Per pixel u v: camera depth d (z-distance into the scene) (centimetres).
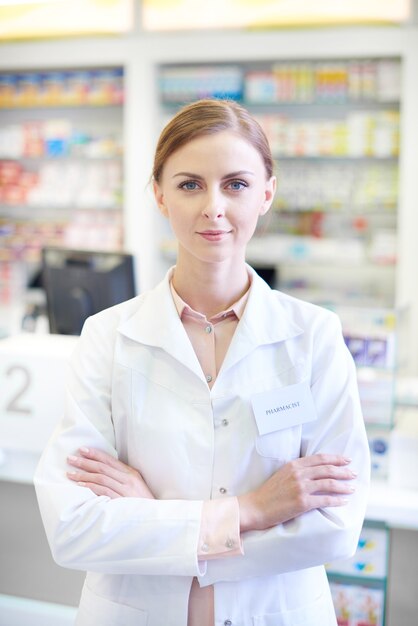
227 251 123
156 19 450
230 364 129
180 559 119
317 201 468
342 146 456
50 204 506
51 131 502
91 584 135
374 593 206
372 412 208
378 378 208
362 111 479
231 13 440
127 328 136
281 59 447
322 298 485
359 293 495
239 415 128
